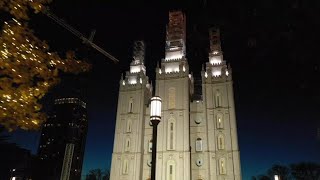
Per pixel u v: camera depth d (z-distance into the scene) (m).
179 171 60.12
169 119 66.00
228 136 62.03
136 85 74.12
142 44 84.00
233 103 65.31
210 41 77.88
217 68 71.31
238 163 58.81
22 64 10.38
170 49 76.62
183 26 82.00
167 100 68.25
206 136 63.81
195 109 68.62
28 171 170.75
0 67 9.88
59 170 194.25
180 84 69.12
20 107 10.41
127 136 68.31
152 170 10.73
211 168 60.12
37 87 10.80
